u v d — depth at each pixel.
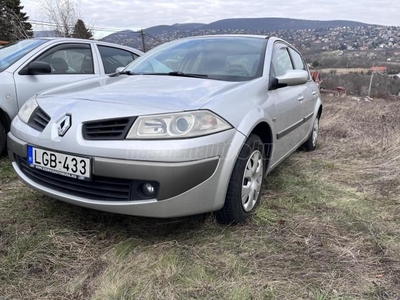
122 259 2.12
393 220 2.78
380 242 2.41
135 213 2.13
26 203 2.82
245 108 2.49
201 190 2.17
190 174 2.08
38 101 2.57
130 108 2.17
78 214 2.66
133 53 5.51
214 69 3.08
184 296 1.84
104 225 2.53
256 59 3.15
